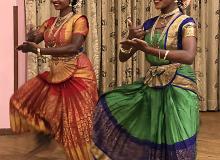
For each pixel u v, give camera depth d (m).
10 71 4.76
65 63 3.23
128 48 2.54
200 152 4.04
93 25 5.64
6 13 4.70
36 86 3.39
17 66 4.84
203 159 3.79
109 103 2.56
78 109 3.16
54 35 3.25
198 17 6.43
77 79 3.22
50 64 3.34
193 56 2.22
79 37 3.14
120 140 2.52
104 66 5.81
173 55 2.19
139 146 2.45
